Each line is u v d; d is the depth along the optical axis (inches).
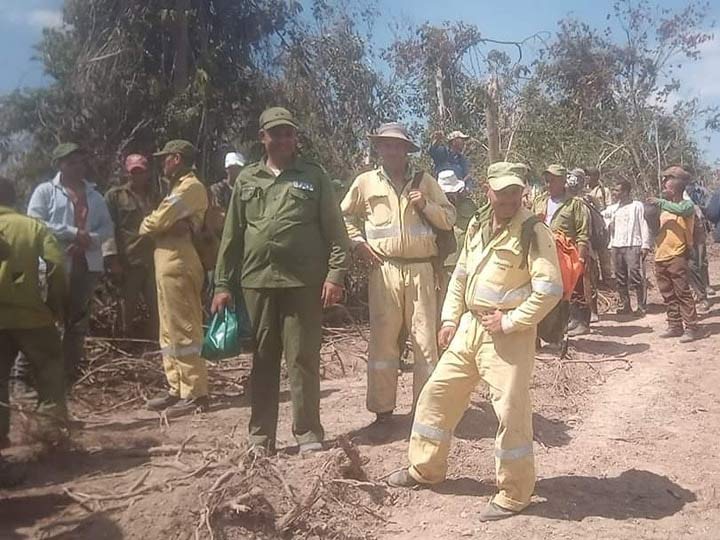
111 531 184.1
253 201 218.1
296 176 217.3
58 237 277.6
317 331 221.9
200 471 206.1
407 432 245.3
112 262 319.0
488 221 195.9
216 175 455.8
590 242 428.5
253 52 481.7
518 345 189.3
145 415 275.7
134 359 318.0
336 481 200.1
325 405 283.7
